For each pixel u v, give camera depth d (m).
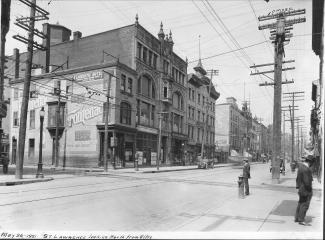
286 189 19.56
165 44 50.59
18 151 21.78
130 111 41.09
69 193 15.41
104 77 38.97
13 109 48.00
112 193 15.80
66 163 41.09
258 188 19.83
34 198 13.66
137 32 43.09
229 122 83.88
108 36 44.66
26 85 22.30
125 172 32.69
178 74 55.56
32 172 29.53
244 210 11.50
